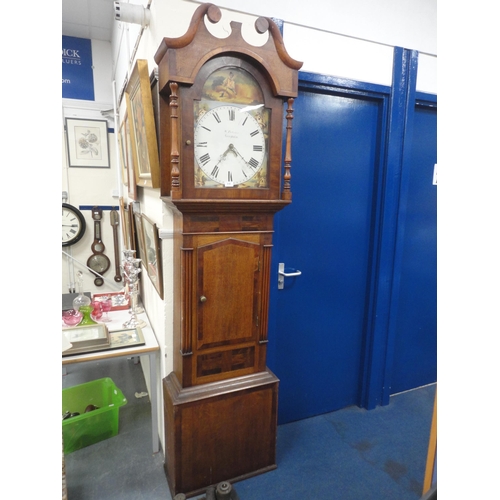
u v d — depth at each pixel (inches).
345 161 75.7
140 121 64.1
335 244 78.7
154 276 69.2
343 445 74.3
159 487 62.4
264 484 63.5
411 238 87.6
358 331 85.8
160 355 68.1
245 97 51.9
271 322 74.6
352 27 67.9
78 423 70.8
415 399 91.7
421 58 76.2
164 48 46.2
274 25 50.1
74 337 65.2
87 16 110.1
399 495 62.4
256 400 61.9
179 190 49.1
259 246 58.1
